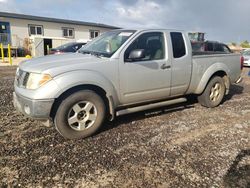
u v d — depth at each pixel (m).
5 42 23.94
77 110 3.74
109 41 4.55
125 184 2.72
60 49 13.34
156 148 3.59
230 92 7.84
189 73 5.07
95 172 2.93
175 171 2.99
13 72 11.66
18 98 3.69
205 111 5.51
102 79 3.84
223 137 4.06
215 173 2.97
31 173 2.86
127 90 4.22
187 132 4.23
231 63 5.96
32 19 25.17
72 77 3.56
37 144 3.61
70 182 2.72
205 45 5.93
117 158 3.27
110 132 4.14
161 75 4.59
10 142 3.64
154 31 4.57
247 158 3.36
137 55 3.99
